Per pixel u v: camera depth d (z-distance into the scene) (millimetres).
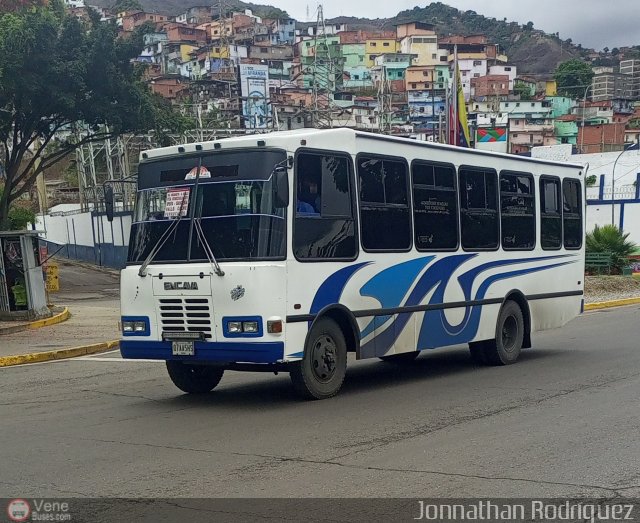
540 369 12414
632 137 114812
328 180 9648
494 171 12812
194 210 9438
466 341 12094
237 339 8906
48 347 16062
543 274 14016
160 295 9438
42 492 6184
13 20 28938
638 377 11258
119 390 11180
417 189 11148
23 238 20281
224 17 157500
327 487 6156
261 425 8406
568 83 154625
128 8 172750
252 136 9523
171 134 35500
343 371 10031
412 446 7398
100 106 30609
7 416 9367
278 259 8922
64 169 83625
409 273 10906
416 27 141250
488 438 7691
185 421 8727
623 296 27766
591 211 48844
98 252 49438
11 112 30875
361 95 115438
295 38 157625
